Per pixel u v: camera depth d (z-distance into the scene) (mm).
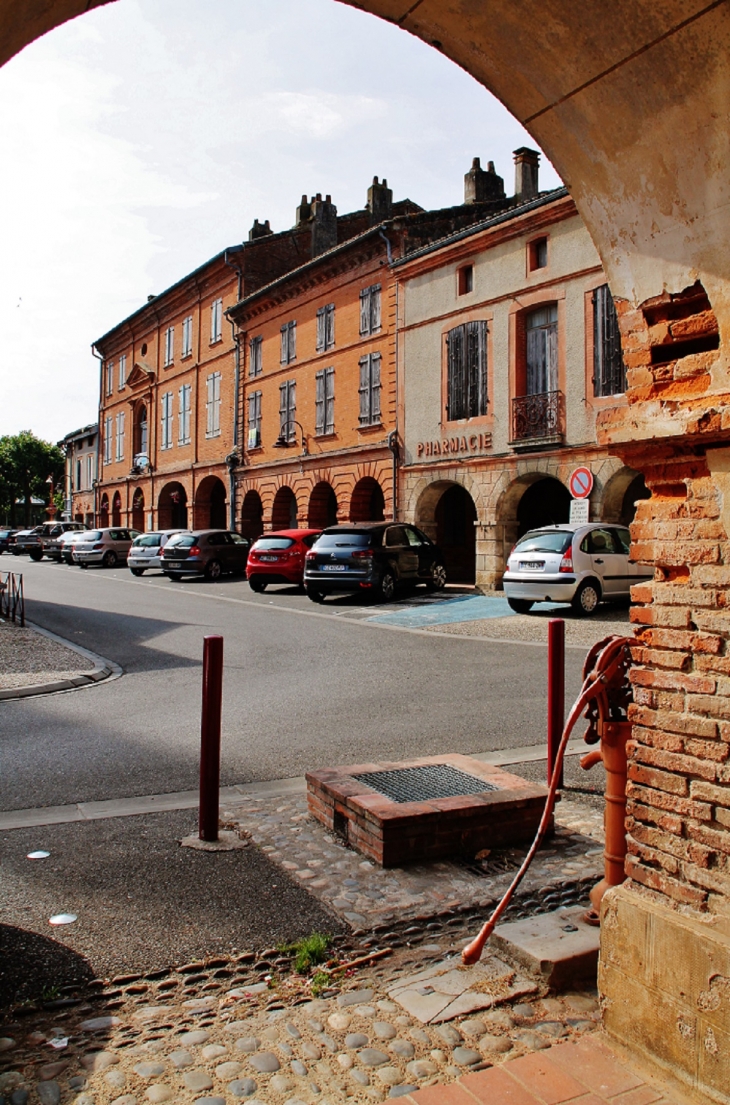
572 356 18406
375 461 24688
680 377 2709
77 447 59031
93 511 54062
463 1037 2822
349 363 26125
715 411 2428
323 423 27516
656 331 2789
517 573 15328
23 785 5688
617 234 2877
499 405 20219
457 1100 2463
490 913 3773
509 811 4559
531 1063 2646
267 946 3455
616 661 3145
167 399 40781
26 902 3846
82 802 5336
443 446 21953
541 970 3146
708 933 2453
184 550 25328
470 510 25828
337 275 26719
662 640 2688
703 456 2584
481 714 7867
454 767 5207
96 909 3775
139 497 44875
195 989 3135
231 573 26438
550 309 19234
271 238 33844
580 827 4867
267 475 31156
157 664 11000
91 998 3066
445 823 4387
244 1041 2797
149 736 7113
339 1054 2723
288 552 20953
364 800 4516
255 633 13789
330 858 4383
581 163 2896
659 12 2314
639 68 2498
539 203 18828
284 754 6539
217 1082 2576
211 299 36125
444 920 3713
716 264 2537
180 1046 2768
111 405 49344
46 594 20688
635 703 2787
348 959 3363
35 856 4395
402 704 8344
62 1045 2771
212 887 4012
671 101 2484
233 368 33938
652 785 2717
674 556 2658
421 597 19125
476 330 20938
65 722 7668
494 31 2744
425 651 11773
